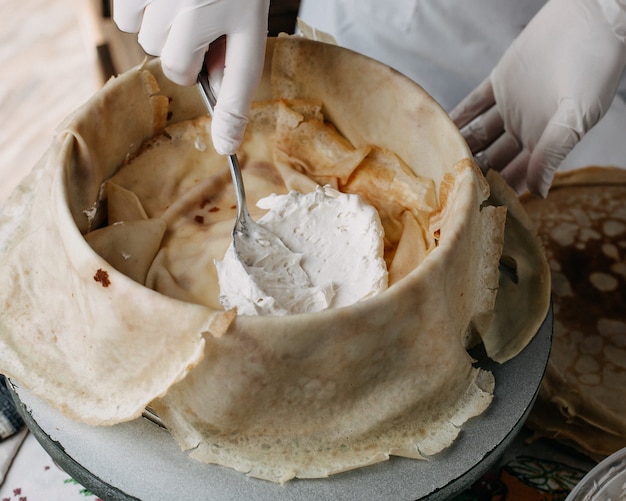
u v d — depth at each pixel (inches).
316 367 20.4
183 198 28.9
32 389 22.8
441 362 22.2
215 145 25.7
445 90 38.7
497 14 35.3
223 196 29.4
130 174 29.3
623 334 30.7
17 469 27.3
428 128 27.9
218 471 21.7
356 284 25.0
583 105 31.7
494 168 37.3
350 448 22.2
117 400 21.8
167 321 19.7
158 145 30.1
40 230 24.8
